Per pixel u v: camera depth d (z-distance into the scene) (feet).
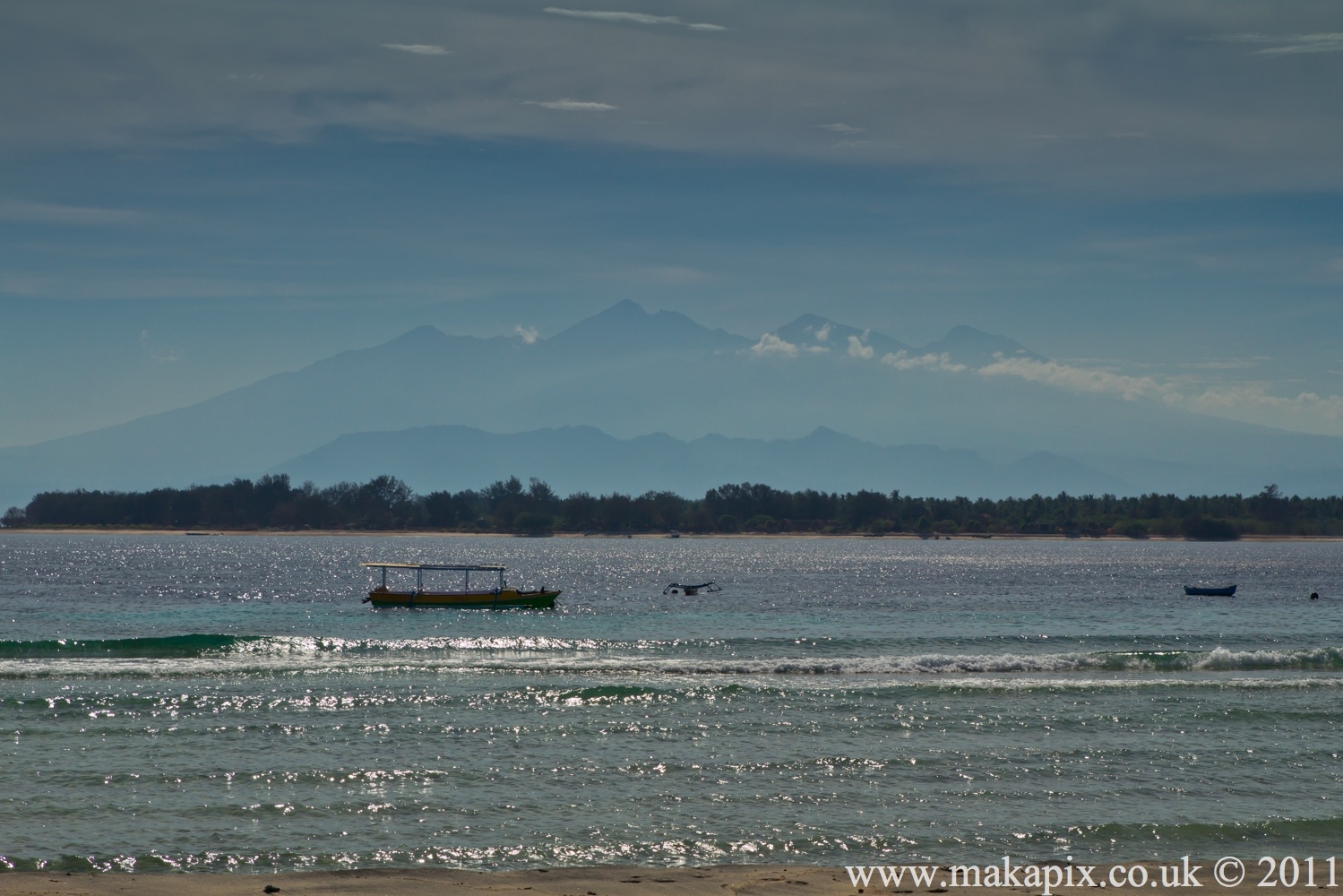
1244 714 160.97
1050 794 118.83
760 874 92.32
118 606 396.98
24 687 174.91
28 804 110.73
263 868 94.17
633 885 88.74
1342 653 221.87
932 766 129.59
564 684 182.19
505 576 652.89
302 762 128.26
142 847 98.94
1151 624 342.85
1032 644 266.98
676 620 344.69
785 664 206.80
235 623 328.70
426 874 91.20
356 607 391.86
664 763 128.98
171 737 140.36
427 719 152.15
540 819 108.06
